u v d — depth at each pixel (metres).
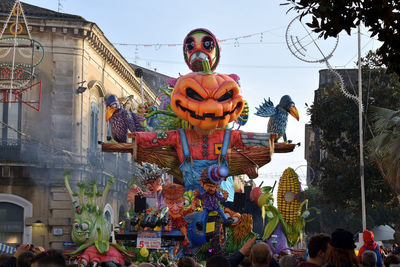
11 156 37.00
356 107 37.94
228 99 21.38
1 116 37.53
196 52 22.66
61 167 37.53
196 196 20.98
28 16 37.94
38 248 10.15
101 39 40.88
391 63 7.37
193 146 22.23
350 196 37.97
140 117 23.88
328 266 6.12
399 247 13.00
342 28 7.08
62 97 38.34
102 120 42.84
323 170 38.91
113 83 45.38
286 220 24.94
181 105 21.28
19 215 36.97
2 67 37.22
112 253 21.16
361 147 31.38
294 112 23.67
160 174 20.81
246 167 22.88
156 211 20.62
